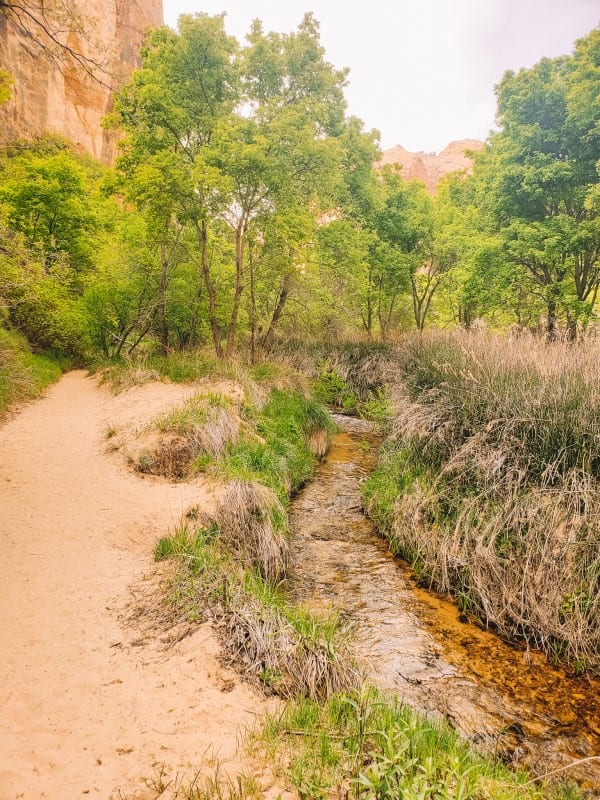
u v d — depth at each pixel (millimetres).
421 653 4410
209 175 10039
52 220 17688
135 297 15742
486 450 6027
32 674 3152
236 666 3439
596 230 11352
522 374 6676
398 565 6066
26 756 2520
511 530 5270
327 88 12406
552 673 4195
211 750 2654
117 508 5867
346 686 3438
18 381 11289
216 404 8469
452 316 20719
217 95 11688
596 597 4355
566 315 12484
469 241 14336
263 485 6609
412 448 7590
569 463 5371
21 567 4430
